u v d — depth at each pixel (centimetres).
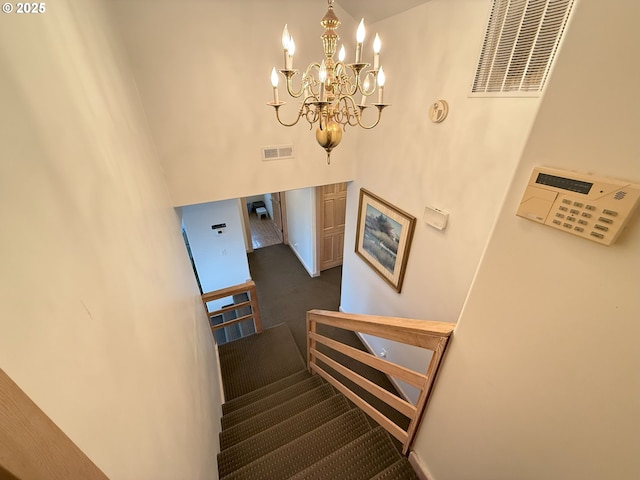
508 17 121
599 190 56
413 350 245
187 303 183
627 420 62
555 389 75
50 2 69
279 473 161
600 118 54
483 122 143
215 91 198
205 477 132
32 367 39
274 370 297
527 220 71
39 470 34
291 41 99
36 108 53
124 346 72
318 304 423
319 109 108
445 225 181
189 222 366
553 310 71
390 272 252
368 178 256
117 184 95
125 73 150
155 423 84
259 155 233
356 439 164
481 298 91
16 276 39
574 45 54
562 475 78
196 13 172
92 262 63
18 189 43
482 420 101
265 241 606
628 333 58
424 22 163
